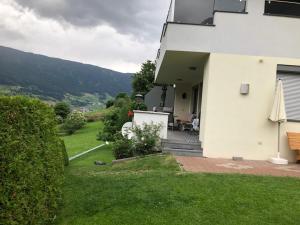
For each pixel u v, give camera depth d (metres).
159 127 11.85
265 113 11.52
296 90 11.72
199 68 14.46
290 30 11.63
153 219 5.17
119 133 12.68
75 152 15.82
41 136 4.70
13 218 3.86
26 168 4.10
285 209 5.64
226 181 7.12
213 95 11.45
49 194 4.89
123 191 6.37
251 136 11.48
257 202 5.89
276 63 11.57
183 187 6.59
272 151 11.52
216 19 11.49
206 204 5.74
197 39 11.45
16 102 4.14
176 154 11.32
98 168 9.84
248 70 11.51
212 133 11.45
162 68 15.03
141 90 33.56
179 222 5.09
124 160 10.69
